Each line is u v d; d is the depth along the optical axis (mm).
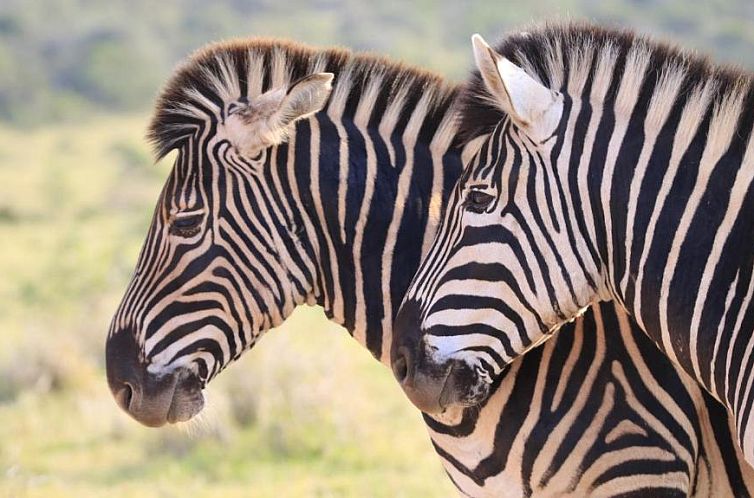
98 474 15727
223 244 7395
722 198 6273
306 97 7121
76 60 123438
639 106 6500
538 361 7062
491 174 6574
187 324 7379
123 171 71500
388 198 7590
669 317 6352
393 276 7562
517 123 6457
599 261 6527
